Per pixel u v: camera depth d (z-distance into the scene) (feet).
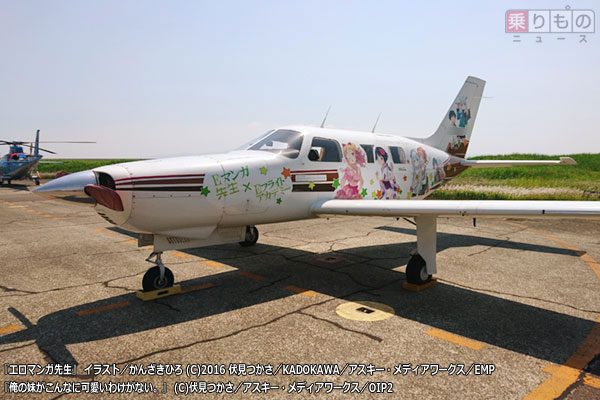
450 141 30.55
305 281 17.04
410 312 13.44
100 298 14.84
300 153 17.60
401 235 28.30
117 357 10.25
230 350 10.62
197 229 15.17
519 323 12.57
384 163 22.26
